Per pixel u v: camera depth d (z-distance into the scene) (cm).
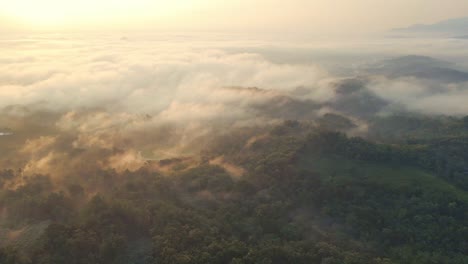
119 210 10519
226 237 10062
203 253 8925
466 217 11331
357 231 11144
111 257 9056
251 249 9238
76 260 8794
